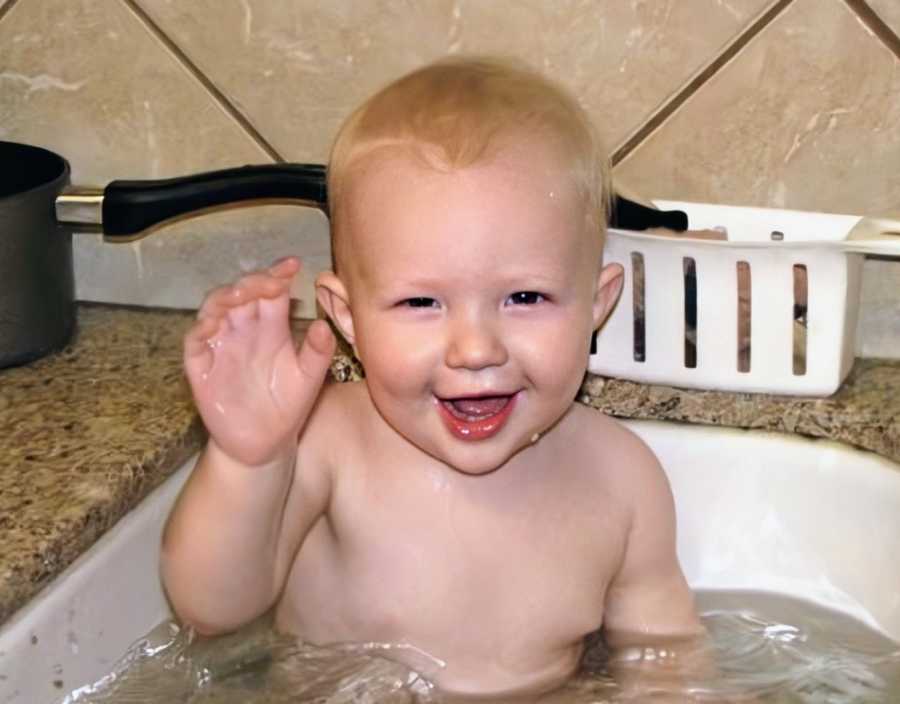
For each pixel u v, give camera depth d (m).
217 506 0.89
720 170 1.08
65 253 1.10
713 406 1.05
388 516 0.96
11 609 0.81
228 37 1.11
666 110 1.07
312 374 0.87
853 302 1.04
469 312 0.86
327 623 0.97
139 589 0.94
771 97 1.05
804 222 1.06
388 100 0.90
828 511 1.04
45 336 1.08
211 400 0.86
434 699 0.94
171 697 0.91
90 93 1.15
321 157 1.13
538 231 0.86
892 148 1.04
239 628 0.96
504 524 0.96
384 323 0.88
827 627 1.03
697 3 1.03
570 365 0.89
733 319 1.02
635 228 1.02
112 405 1.02
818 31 1.02
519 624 0.96
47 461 0.93
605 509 0.99
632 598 1.02
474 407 0.90
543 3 1.05
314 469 0.96
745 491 1.06
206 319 0.85
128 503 0.92
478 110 0.88
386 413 0.91
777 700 0.95
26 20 1.13
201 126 1.14
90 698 0.88
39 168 1.12
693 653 1.00
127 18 1.12
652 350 1.04
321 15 1.09
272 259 1.17
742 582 1.07
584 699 0.96
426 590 0.96
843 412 1.03
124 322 1.17
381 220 0.86
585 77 1.07
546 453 0.99
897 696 0.95
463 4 1.06
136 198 1.04
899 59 1.02
